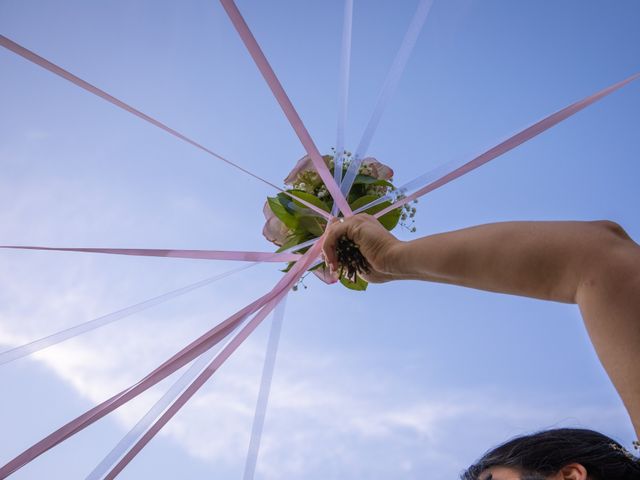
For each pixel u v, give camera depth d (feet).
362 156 5.96
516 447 3.43
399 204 5.59
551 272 2.56
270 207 6.43
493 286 2.76
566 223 2.67
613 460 3.29
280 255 5.97
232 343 5.30
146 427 4.90
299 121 5.57
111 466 5.13
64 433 4.60
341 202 5.60
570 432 3.48
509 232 2.74
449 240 2.96
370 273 4.19
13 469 4.42
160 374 5.09
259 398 5.14
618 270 2.38
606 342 2.32
